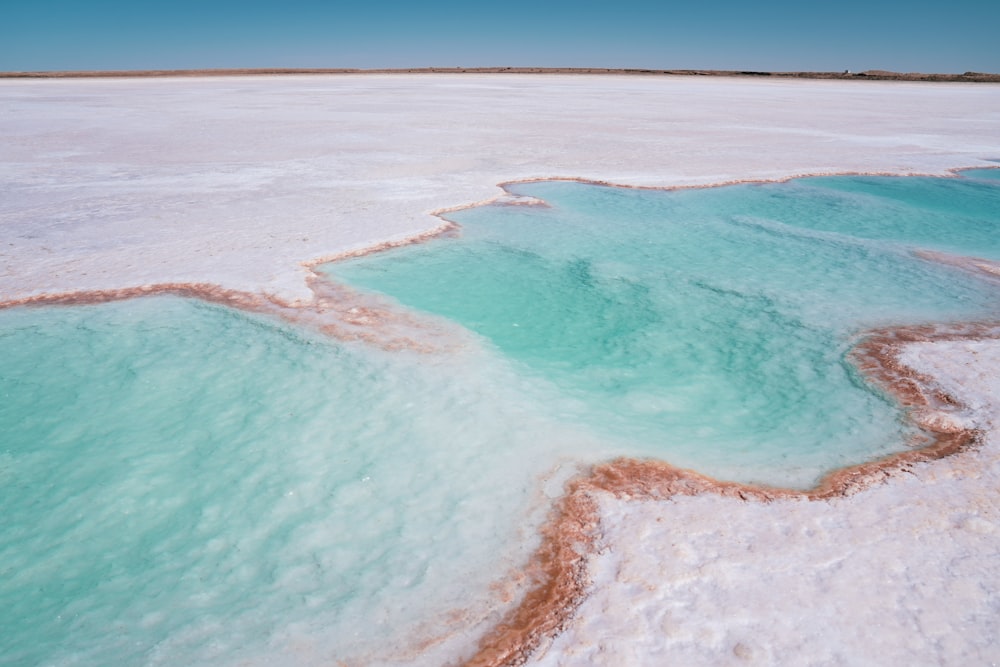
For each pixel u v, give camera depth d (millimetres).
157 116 27266
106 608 3719
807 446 5250
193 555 4121
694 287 9008
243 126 23984
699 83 62094
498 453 5074
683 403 6027
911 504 4359
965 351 6805
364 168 16078
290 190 13594
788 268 9789
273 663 3305
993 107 35781
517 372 6477
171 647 3428
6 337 6926
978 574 3729
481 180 14945
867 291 8781
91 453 5141
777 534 4070
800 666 3145
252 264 8953
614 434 5398
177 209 11883
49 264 8891
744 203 13867
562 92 46312
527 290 8797
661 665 3158
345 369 6309
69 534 4312
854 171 16953
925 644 3277
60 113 28156
